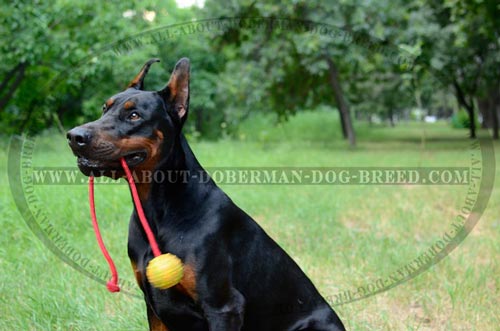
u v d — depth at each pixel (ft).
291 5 46.60
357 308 14.17
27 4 36.70
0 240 17.75
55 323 12.73
